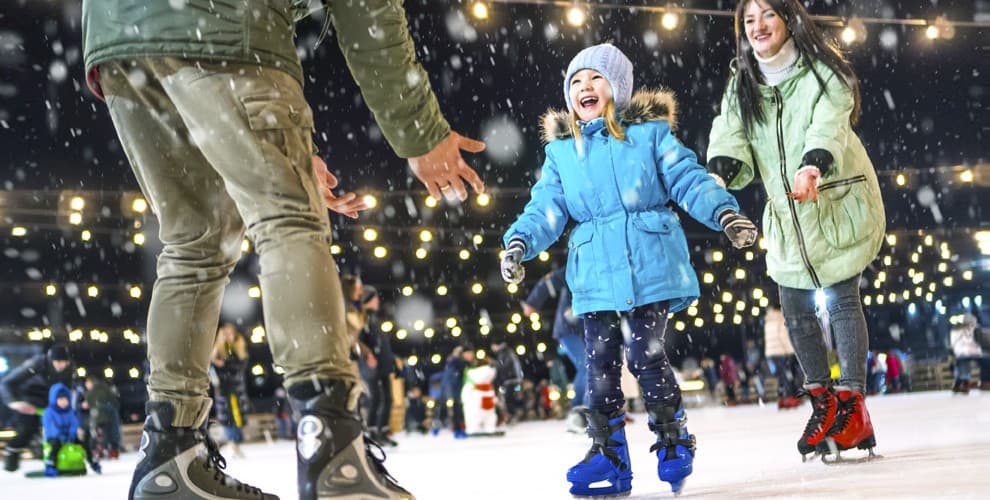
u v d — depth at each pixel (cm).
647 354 294
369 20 202
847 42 1007
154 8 192
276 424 1720
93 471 907
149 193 220
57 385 839
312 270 185
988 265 2236
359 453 185
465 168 226
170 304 217
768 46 385
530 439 934
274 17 195
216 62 189
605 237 299
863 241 381
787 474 310
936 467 280
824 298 387
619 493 290
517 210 1991
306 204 191
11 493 566
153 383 217
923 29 1045
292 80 198
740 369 2333
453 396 1344
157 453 216
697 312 2353
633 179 300
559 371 1903
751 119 399
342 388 185
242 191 190
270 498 229
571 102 319
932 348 2378
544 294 828
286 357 185
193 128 192
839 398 363
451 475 437
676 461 285
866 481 254
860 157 387
